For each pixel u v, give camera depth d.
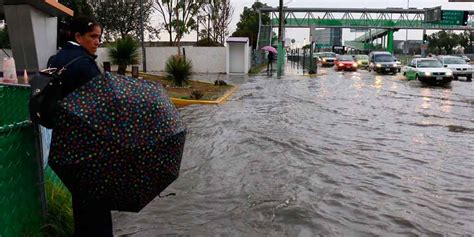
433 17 59.72
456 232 4.81
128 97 2.99
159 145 3.00
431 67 28.17
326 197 5.86
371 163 7.73
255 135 10.13
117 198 3.00
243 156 8.10
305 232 4.72
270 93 20.70
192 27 37.25
